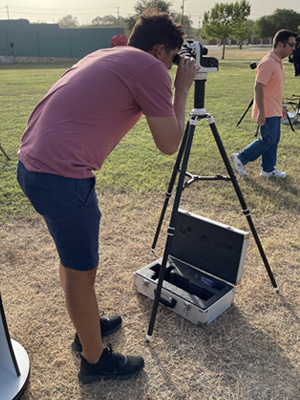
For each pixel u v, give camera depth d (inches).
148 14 64.1
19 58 1540.4
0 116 341.4
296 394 70.1
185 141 91.0
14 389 66.5
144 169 194.9
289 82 584.1
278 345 82.0
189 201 155.8
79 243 59.7
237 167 183.3
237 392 70.3
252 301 96.0
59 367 75.5
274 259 114.6
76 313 64.6
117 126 58.4
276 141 174.1
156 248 119.7
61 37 1561.3
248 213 89.8
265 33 2377.0
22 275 105.3
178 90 67.9
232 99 430.6
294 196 160.7
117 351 79.2
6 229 130.6
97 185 171.2
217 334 84.7
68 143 55.0
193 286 94.7
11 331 84.3
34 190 56.9
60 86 58.0
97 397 69.1
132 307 93.0
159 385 71.7
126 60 56.1
